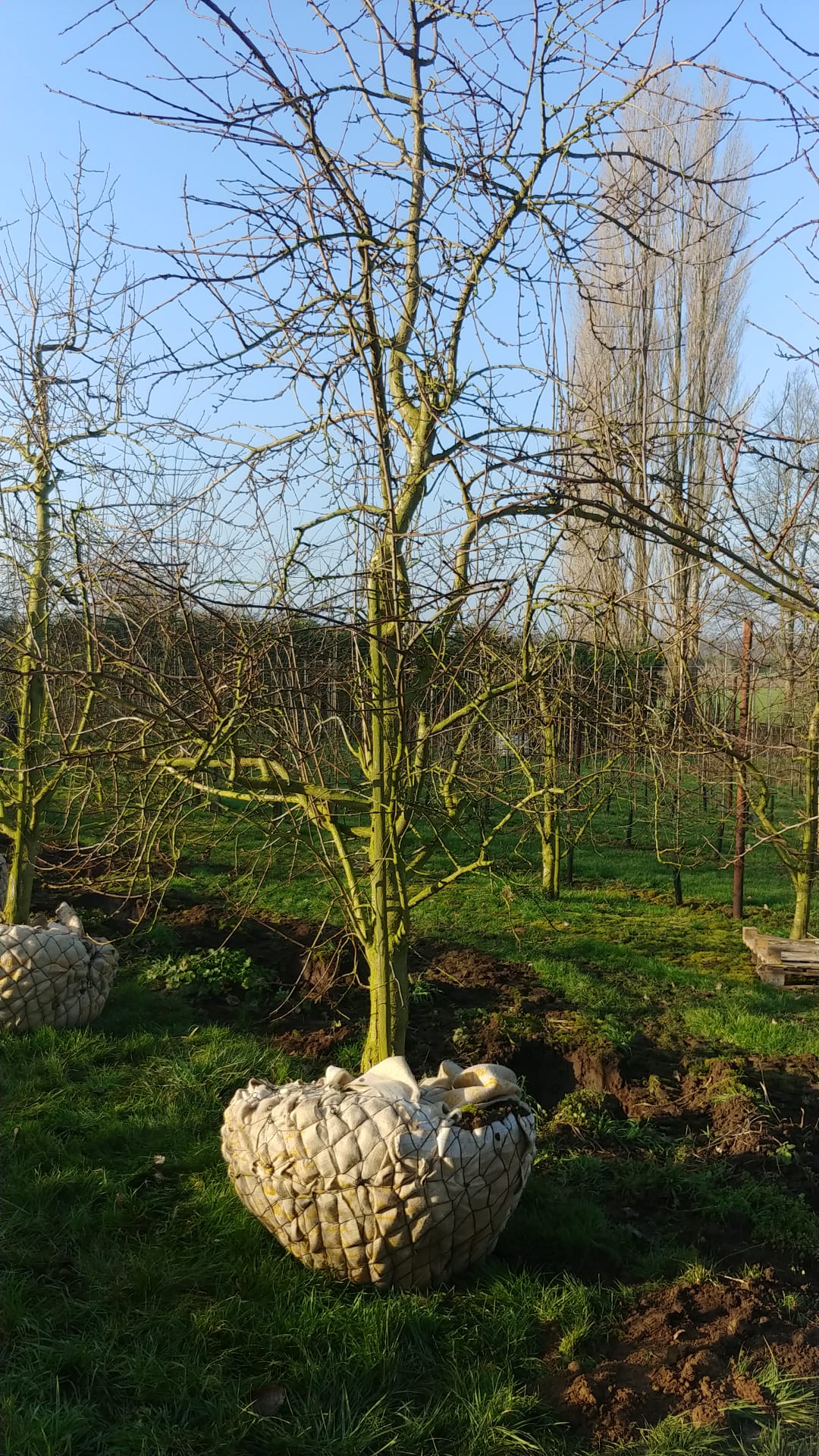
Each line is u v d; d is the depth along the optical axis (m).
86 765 4.54
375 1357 2.97
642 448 3.47
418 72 3.62
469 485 3.43
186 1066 5.25
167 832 4.44
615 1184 4.21
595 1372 2.97
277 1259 3.46
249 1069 5.29
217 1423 2.71
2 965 5.40
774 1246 3.78
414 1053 5.71
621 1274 3.58
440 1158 3.19
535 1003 6.65
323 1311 3.18
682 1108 5.12
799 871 8.14
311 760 4.24
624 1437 2.70
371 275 3.37
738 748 6.39
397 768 3.90
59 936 5.63
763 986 7.52
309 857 6.54
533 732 5.83
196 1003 6.45
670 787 6.13
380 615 3.55
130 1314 3.17
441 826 4.25
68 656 5.39
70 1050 5.36
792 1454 2.63
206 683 3.29
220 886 9.62
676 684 5.18
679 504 3.83
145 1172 4.11
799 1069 5.69
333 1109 3.31
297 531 4.02
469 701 4.39
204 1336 3.05
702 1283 3.49
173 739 3.95
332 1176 3.21
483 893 10.23
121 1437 2.64
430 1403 2.86
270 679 3.81
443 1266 3.31
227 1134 3.54
